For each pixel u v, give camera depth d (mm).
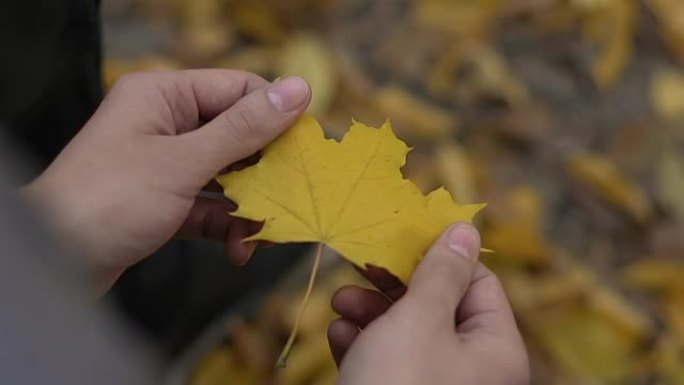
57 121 597
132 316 631
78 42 574
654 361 688
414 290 465
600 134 775
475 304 492
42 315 326
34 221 338
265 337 694
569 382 682
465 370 462
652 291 715
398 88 792
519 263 717
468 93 789
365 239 469
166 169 490
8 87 549
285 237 466
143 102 507
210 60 795
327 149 483
